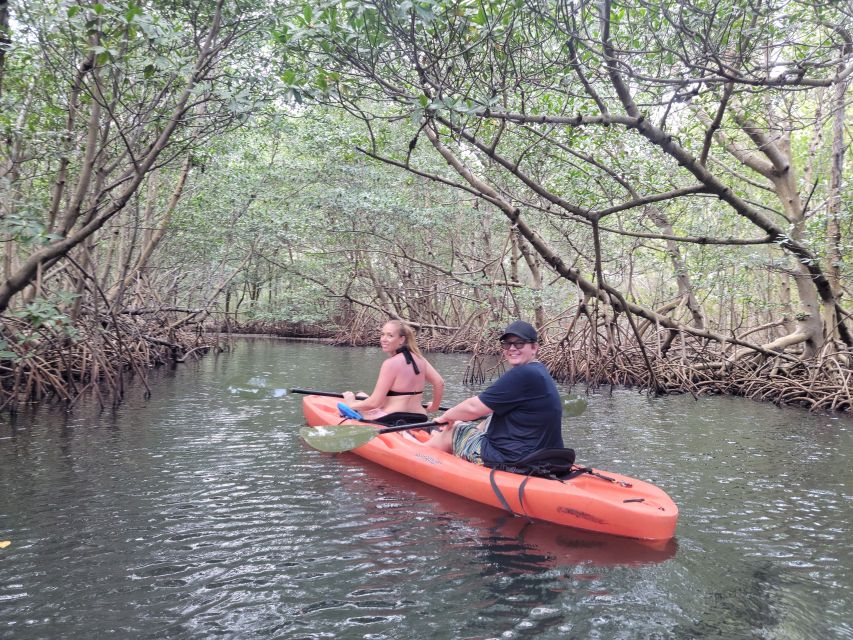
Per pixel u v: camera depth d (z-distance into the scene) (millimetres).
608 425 7867
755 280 16797
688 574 3391
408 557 3543
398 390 5840
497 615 2900
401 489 4812
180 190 12555
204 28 8062
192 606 2930
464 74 6234
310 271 22734
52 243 7371
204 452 5812
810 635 2773
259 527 3951
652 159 10414
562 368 12711
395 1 5125
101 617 2811
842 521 4305
